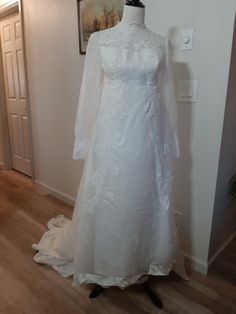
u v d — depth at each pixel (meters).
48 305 1.36
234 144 1.59
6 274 1.57
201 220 1.56
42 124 2.63
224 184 1.58
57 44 2.21
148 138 1.16
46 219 2.21
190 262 1.65
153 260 1.34
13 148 3.43
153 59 1.11
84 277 1.35
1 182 3.06
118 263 1.27
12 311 1.32
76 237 1.40
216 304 1.39
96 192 1.23
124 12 1.15
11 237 1.94
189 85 1.43
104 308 1.35
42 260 1.64
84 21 1.92
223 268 1.65
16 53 2.87
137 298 1.42
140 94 1.12
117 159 1.16
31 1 2.33
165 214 1.26
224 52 1.28
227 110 1.37
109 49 1.13
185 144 1.52
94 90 1.26
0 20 2.96
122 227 1.22
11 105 3.21
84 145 1.32
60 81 2.29
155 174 1.22
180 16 1.39
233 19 1.23
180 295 1.44
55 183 2.67
